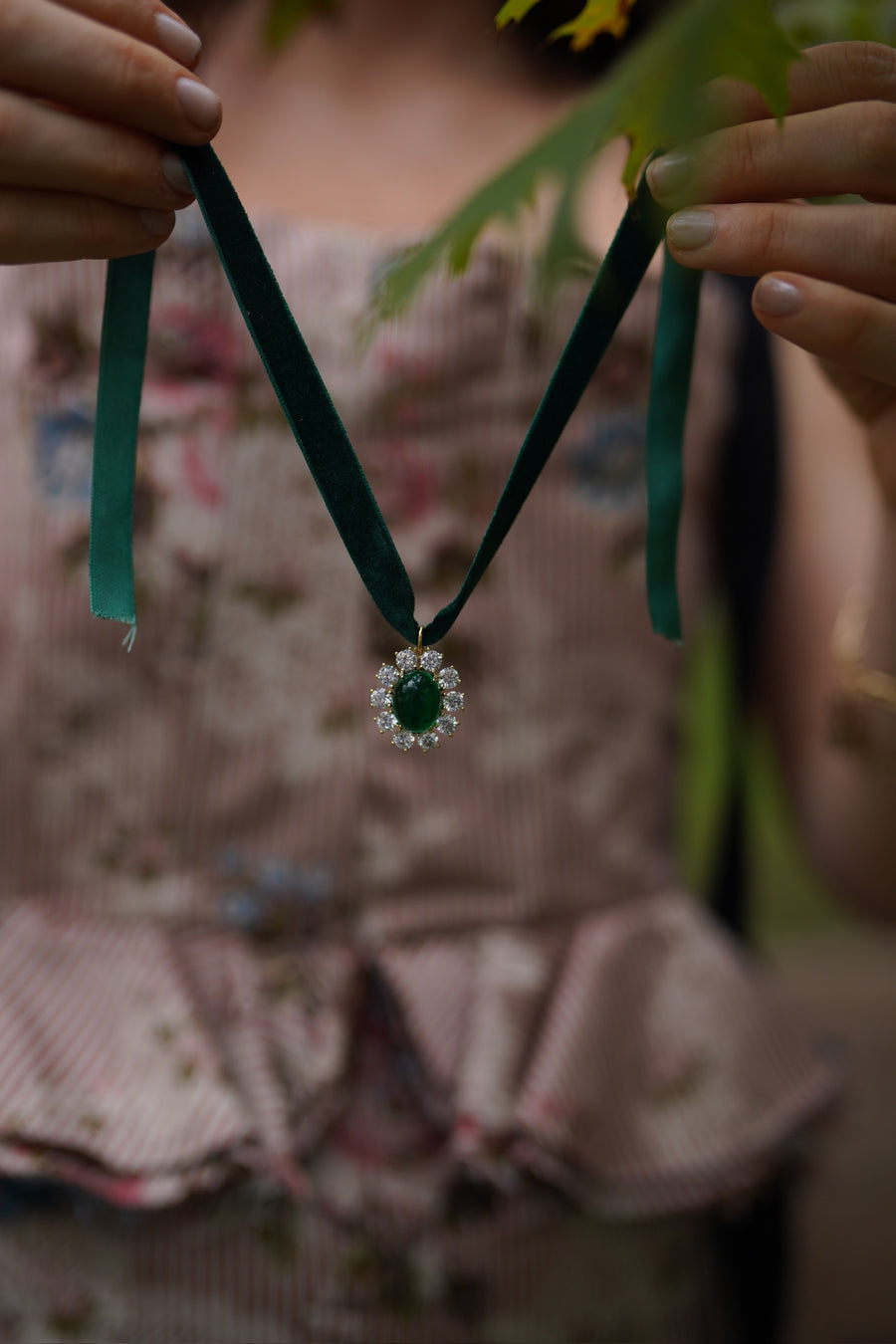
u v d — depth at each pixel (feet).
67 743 2.48
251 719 2.50
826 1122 2.56
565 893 2.56
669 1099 2.48
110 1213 2.35
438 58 2.80
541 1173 2.31
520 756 2.54
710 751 5.08
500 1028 2.41
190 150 1.81
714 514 2.82
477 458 2.52
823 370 2.03
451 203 2.71
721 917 3.10
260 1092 2.34
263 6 2.79
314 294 2.50
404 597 1.91
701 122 1.65
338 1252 2.38
